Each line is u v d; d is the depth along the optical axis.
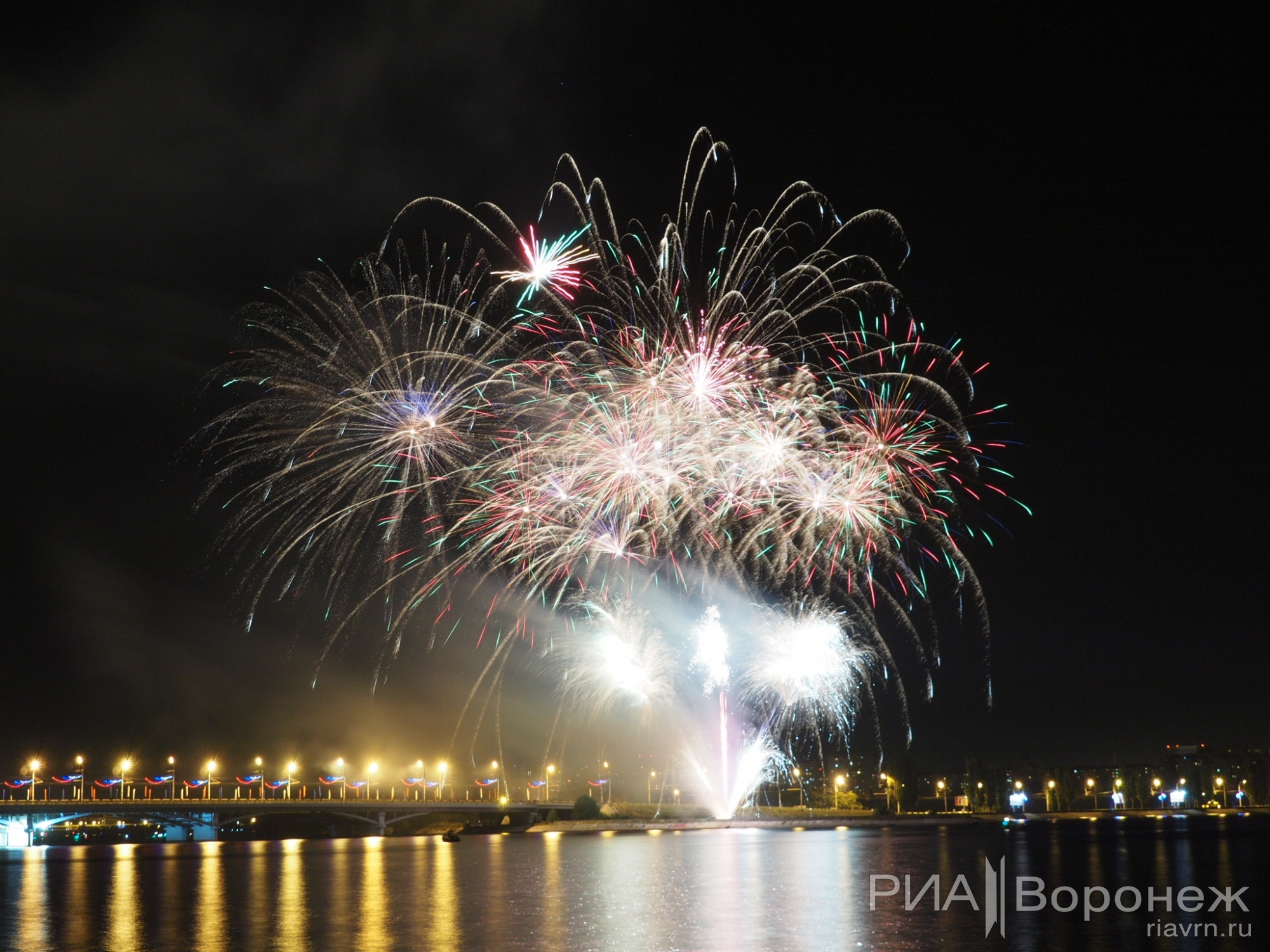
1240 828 179.75
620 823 183.12
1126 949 58.16
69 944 63.44
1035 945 59.06
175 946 61.75
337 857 136.38
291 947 60.66
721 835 165.50
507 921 68.44
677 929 64.56
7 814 178.12
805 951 57.38
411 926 67.12
